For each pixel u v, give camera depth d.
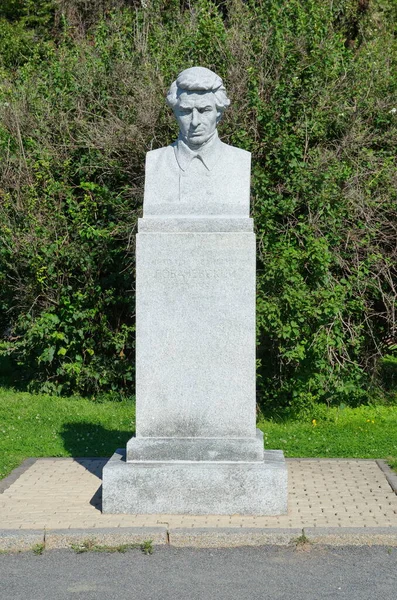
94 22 18.50
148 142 11.27
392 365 13.12
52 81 12.66
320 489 7.00
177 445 6.24
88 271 11.60
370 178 10.98
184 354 6.27
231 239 6.22
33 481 7.32
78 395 11.95
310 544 5.70
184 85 6.37
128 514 6.16
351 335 10.62
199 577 5.18
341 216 10.66
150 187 6.48
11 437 9.17
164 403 6.29
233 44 11.49
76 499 6.66
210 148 6.45
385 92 11.67
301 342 10.09
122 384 12.00
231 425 6.27
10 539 5.70
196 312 6.26
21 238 11.56
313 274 10.24
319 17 11.63
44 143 12.00
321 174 10.38
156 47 12.37
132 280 11.52
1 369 14.12
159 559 5.47
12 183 12.06
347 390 10.50
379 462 8.08
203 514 6.13
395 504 6.52
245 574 5.23
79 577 5.20
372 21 16.34
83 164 11.71
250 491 6.12
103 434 9.35
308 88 11.02
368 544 5.71
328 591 4.98
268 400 10.81
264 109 10.82
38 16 20.95
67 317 11.69
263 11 11.91
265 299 10.04
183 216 6.36
